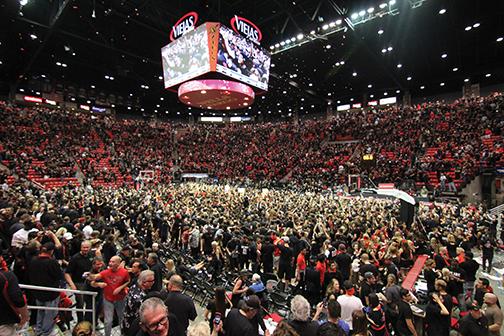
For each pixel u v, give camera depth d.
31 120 35.16
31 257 5.16
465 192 21.89
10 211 7.53
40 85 41.56
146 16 23.95
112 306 5.11
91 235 7.31
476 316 4.98
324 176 32.22
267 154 43.59
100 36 27.48
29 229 6.73
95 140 40.41
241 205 19.27
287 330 3.07
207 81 21.25
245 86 22.36
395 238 9.35
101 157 36.66
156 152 45.62
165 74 21.78
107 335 5.04
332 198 23.05
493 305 5.38
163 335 2.45
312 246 9.90
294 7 23.20
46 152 30.64
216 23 18.59
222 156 47.16
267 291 7.62
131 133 47.28
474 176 21.92
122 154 39.59
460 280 6.98
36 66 35.75
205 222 11.95
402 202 13.41
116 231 11.91
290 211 15.67
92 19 24.81
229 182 38.00
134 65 35.62
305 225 11.53
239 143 49.91
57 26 22.75
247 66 20.98
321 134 43.53
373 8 20.59
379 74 36.88
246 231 11.13
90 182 28.95
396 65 33.19
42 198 15.16
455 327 6.21
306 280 7.46
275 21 26.28
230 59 19.59
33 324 5.47
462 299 7.03
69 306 5.77
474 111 29.48
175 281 4.33
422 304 6.54
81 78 41.16
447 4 20.42
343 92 45.50
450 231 11.77
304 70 35.22
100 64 35.31
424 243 10.40
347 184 29.33
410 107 37.56
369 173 28.59
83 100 46.78
